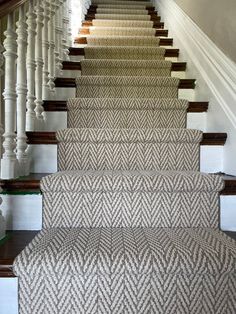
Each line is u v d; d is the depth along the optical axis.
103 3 4.95
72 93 2.28
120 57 2.96
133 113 1.92
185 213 1.30
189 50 2.55
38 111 1.87
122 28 3.70
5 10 1.21
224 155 1.65
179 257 0.98
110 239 1.12
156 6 4.59
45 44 2.01
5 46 1.41
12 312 0.99
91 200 1.29
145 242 1.09
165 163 1.61
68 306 0.98
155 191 1.29
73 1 3.45
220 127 1.75
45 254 0.99
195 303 0.99
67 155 1.60
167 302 0.98
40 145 1.64
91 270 0.97
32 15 1.72
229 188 1.31
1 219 1.20
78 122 1.93
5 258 0.98
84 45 3.33
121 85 2.28
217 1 1.95
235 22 1.64
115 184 1.27
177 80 2.29
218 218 1.31
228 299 0.99
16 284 0.98
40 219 1.31
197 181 1.28
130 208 1.29
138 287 0.98
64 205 1.29
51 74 2.16
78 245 1.06
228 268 0.98
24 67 1.55
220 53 1.83
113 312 0.98
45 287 0.98
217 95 1.81
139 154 1.59
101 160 1.60
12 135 1.41
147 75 2.63
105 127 1.92
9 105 1.42
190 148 1.61
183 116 1.95
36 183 1.29
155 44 3.33
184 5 2.90
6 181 1.29
